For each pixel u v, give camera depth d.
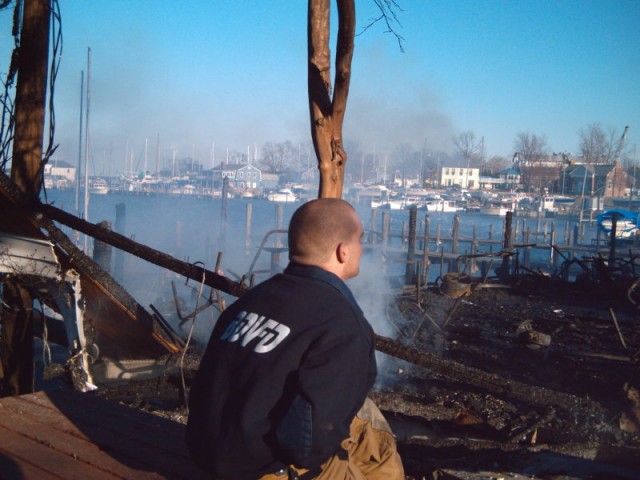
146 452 3.44
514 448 5.74
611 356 8.07
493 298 13.35
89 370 6.44
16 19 6.21
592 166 85.44
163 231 47.09
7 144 6.27
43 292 6.66
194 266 5.05
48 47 6.36
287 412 2.02
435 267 31.80
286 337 2.13
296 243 2.36
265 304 2.26
